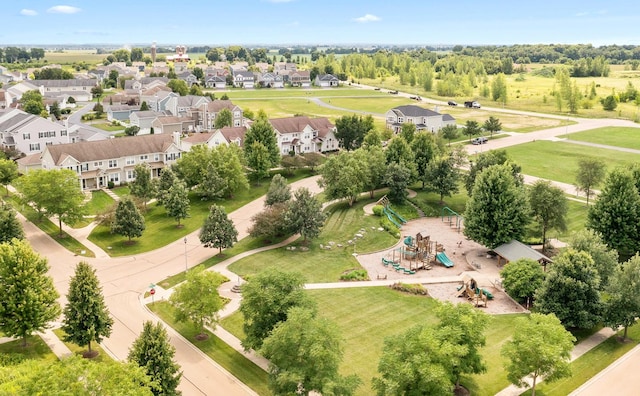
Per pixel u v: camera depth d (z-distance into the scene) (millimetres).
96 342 64000
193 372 59250
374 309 74562
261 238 102188
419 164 132750
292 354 50031
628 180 90500
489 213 92625
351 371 58938
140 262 90812
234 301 76500
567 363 52656
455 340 51969
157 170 137000
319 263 91375
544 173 145750
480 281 85000
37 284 61906
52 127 153000
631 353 63625
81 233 102625
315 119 172250
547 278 69125
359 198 126625
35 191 97125
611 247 90562
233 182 123938
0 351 61969
